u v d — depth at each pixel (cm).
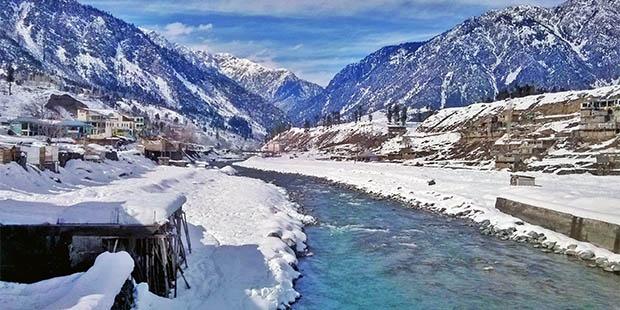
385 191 7194
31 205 2283
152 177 6769
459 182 7262
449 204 5619
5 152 4709
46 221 2142
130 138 14188
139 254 2200
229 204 5038
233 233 3597
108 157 7431
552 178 7062
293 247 3528
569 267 3259
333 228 4541
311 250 3659
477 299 2644
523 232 4203
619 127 8700
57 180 5116
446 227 4619
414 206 5947
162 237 2148
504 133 11506
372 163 12938
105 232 2130
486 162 10275
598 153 8212
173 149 11969
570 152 8706
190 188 6384
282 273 2772
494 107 14550
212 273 2661
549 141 9431
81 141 9406
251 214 4450
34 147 5272
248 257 2984
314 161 15300
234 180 8162
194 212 4394
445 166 10706
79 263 2133
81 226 2131
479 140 12075
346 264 3284
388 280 2956
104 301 1605
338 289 2770
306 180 9762
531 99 13488
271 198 5947
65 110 18950
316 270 3127
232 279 2611
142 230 2139
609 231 3491
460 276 3058
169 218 2402
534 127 10981
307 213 5394
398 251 3681
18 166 4722
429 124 16338
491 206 5259
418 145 13912
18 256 2117
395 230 4478
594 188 5741
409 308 2502
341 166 12362
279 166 14012
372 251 3662
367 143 18325
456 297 2672
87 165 6212
